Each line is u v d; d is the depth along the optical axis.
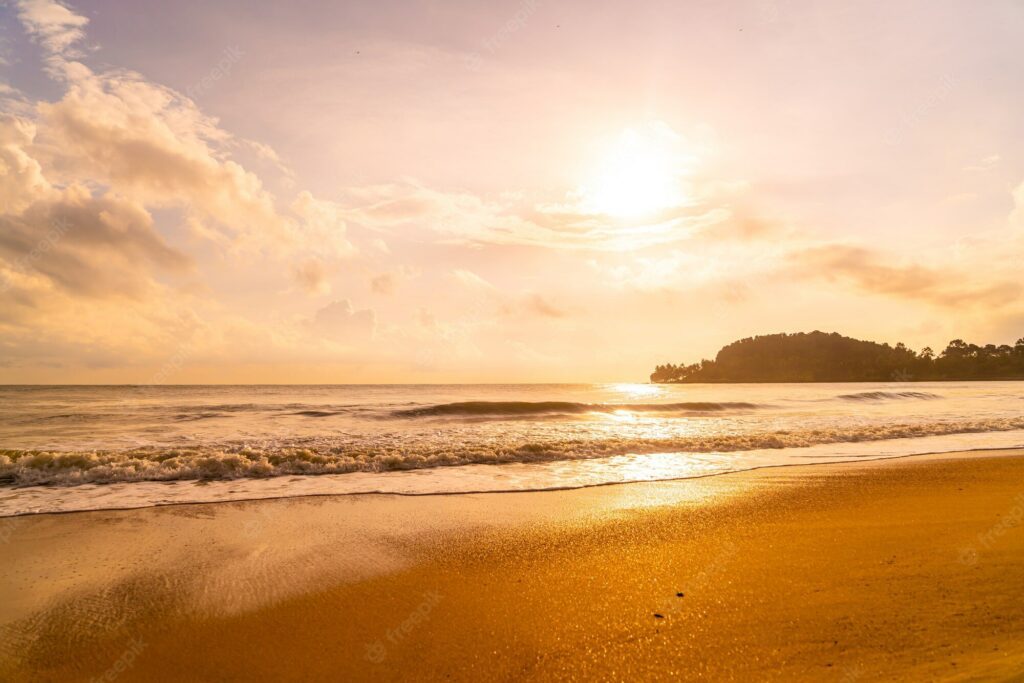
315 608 5.83
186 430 20.66
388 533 8.29
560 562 7.07
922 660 4.32
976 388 81.44
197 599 6.07
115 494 10.69
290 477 12.28
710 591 6.02
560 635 5.13
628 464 14.11
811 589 5.98
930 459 14.75
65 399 43.34
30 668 4.77
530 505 9.94
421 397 50.38
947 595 5.69
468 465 13.88
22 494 10.66
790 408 35.31
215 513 9.39
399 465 13.60
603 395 60.53
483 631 5.25
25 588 6.37
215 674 4.64
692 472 13.05
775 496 10.55
